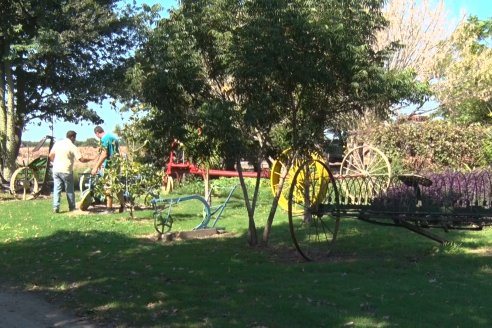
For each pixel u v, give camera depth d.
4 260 8.35
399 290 6.36
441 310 5.58
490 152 16.55
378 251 8.92
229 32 7.96
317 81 7.70
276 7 7.37
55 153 13.91
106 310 5.92
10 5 9.91
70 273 7.52
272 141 8.75
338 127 9.79
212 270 7.48
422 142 16.34
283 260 8.25
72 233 10.57
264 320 5.36
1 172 21.56
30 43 20.73
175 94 8.25
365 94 8.05
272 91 7.83
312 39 7.50
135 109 13.87
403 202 8.41
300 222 11.75
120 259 8.35
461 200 8.20
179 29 8.23
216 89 8.66
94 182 13.88
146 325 5.39
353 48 7.52
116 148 14.02
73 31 21.81
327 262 8.06
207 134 7.94
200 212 13.63
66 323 5.57
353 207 8.67
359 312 5.55
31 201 16.77
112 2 23.86
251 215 9.34
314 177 9.84
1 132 21.81
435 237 9.02
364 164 15.60
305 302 5.92
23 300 6.42
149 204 13.92
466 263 7.83
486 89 22.98
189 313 5.67
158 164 9.36
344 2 7.73
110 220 12.34
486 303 5.81
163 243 9.77
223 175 20.59
